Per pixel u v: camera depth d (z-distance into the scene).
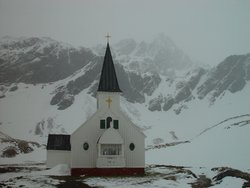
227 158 41.47
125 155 35.75
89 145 35.41
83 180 31.41
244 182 30.31
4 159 44.56
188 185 30.28
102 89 37.28
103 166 34.53
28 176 33.75
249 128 49.97
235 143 45.69
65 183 29.89
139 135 36.38
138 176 33.88
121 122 36.41
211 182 31.81
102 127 35.97
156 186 29.25
